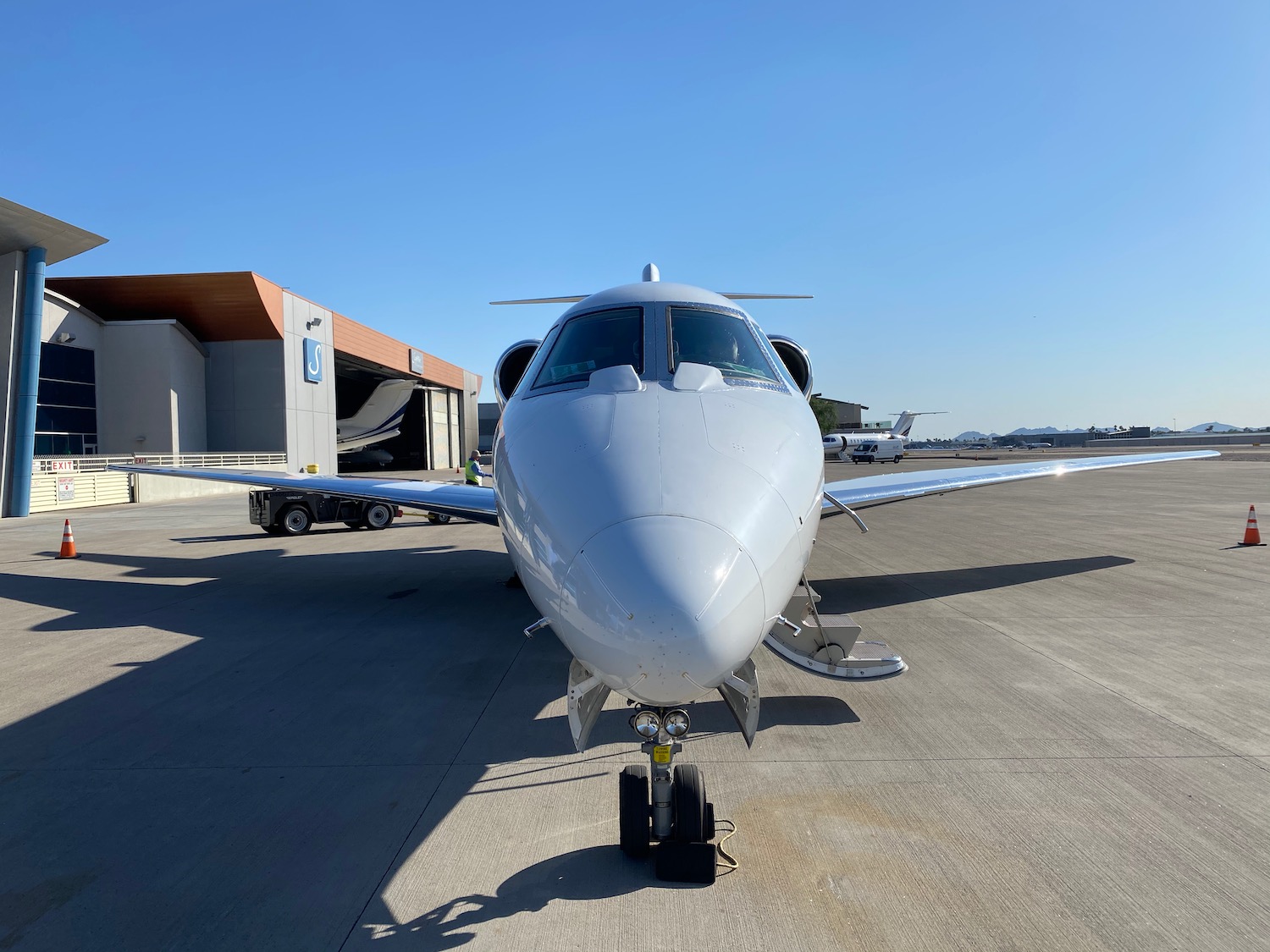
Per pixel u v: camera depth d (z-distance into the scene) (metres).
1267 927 2.87
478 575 11.12
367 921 2.99
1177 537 14.12
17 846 3.60
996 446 149.88
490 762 4.51
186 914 3.06
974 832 3.59
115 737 4.96
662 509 2.87
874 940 2.81
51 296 30.33
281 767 4.47
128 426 33.41
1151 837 3.52
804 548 3.31
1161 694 5.49
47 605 9.13
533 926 2.94
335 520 17.70
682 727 3.20
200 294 34.12
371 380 63.25
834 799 3.94
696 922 2.94
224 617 8.42
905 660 6.38
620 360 4.31
